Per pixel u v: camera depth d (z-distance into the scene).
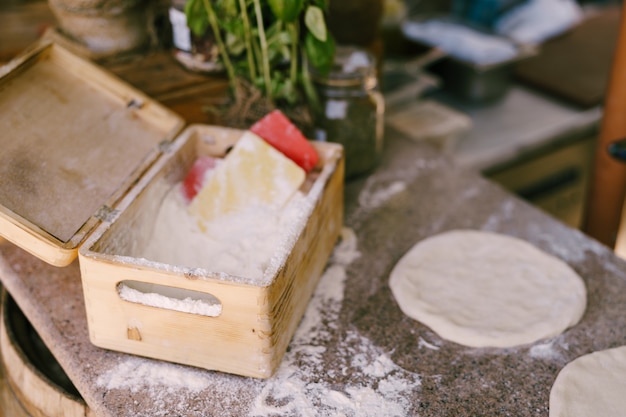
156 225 0.75
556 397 0.65
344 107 0.88
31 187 0.69
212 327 0.64
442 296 0.76
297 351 0.70
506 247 0.82
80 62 0.79
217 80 0.91
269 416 0.64
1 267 0.79
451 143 1.26
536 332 0.71
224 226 0.76
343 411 0.64
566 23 1.60
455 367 0.69
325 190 0.74
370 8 0.98
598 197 1.05
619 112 0.98
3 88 0.73
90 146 0.75
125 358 0.69
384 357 0.70
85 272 0.65
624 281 0.78
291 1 0.75
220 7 0.85
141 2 0.93
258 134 0.80
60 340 0.70
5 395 0.78
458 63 1.36
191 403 0.65
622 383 0.67
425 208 0.90
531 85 1.46
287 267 0.65
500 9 1.56
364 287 0.78
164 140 0.79
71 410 0.69
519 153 1.27
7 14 1.12
